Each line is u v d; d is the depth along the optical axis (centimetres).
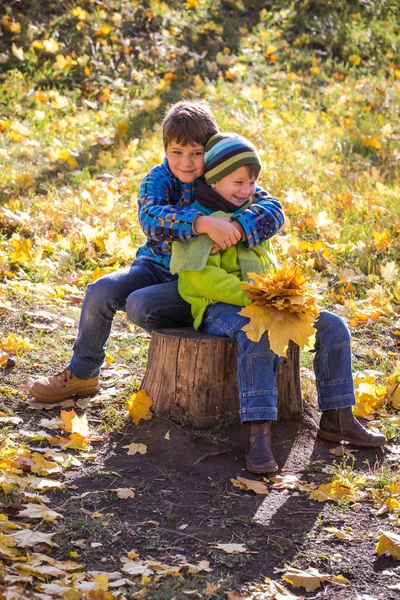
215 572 279
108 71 1027
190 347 379
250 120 944
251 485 339
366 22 1268
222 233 358
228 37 1161
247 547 297
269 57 1142
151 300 387
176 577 272
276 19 1229
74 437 371
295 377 396
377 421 412
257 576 279
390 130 942
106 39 1070
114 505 322
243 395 355
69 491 332
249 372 354
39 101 942
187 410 385
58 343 493
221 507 324
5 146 827
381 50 1224
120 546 293
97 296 401
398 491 341
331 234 672
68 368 420
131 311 391
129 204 722
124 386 442
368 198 745
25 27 1040
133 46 1083
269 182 778
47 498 320
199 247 365
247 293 356
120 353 484
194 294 380
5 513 305
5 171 757
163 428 385
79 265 613
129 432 390
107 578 263
